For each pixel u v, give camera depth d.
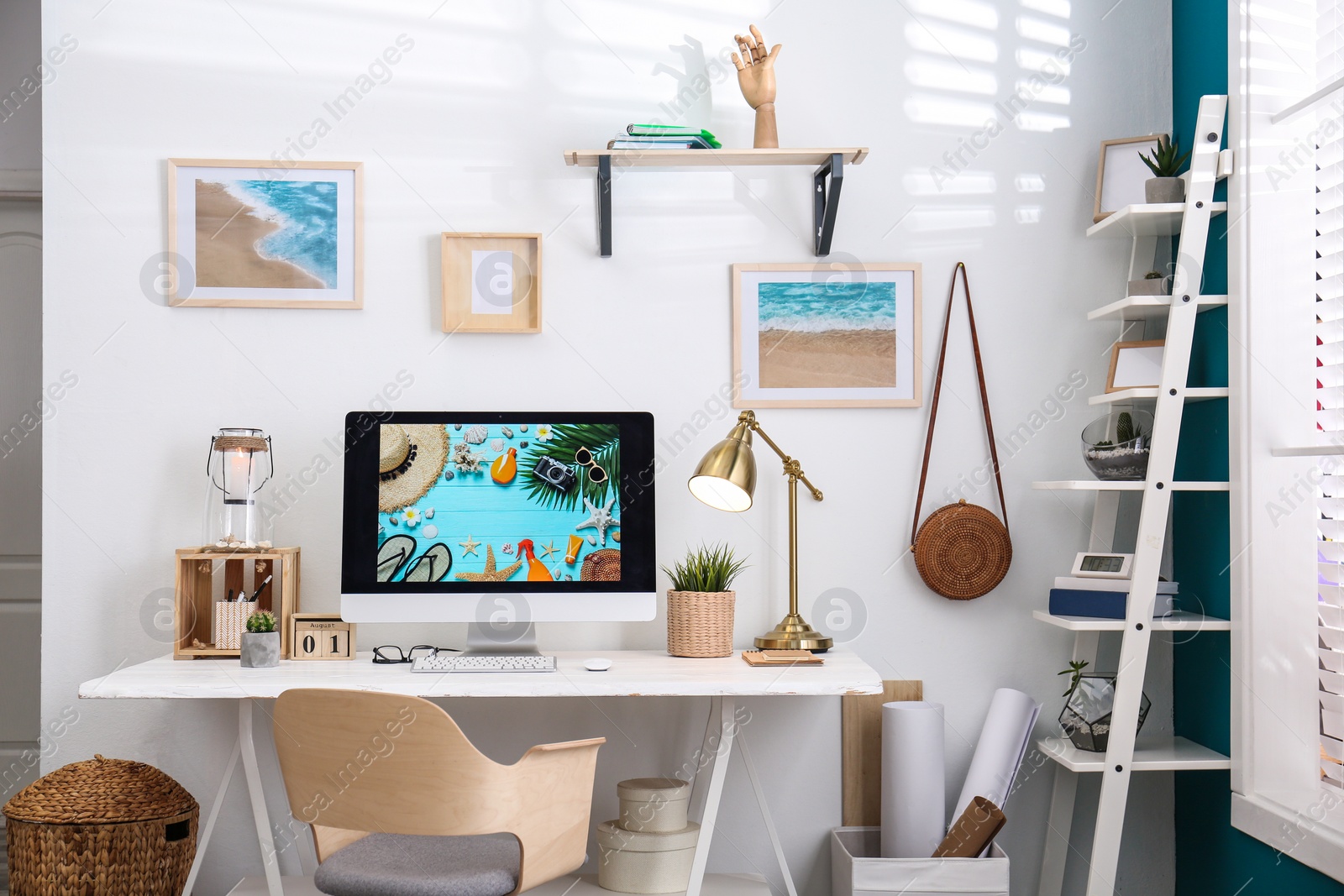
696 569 2.21
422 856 1.75
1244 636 2.05
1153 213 2.13
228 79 2.34
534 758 1.64
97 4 2.32
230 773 2.03
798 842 2.34
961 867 2.01
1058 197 2.42
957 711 2.37
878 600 2.37
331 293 2.33
